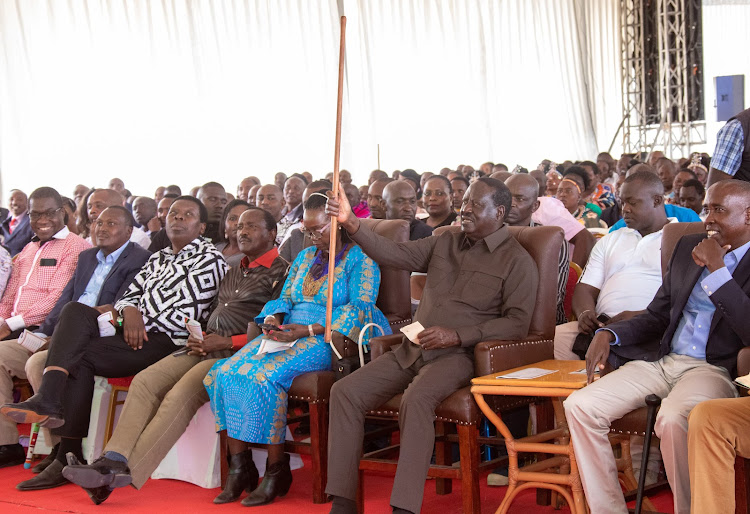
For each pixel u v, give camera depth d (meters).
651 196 3.62
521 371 2.95
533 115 15.48
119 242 4.34
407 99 13.41
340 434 2.98
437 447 3.38
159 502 3.43
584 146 16.28
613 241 3.75
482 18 14.59
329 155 12.16
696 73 15.20
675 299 2.86
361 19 12.66
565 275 3.77
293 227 5.81
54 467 3.71
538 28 15.56
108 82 10.15
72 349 3.58
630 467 3.03
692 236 2.91
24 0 9.61
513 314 3.12
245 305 3.85
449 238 3.36
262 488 3.34
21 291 4.67
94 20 10.05
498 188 3.22
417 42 13.57
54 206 4.69
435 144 13.84
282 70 11.65
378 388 3.04
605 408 2.63
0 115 9.48
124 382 3.83
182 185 10.72
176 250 4.11
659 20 15.39
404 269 3.38
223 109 11.05
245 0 11.26
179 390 3.50
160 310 3.89
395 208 4.79
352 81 12.54
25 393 4.31
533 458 3.43
